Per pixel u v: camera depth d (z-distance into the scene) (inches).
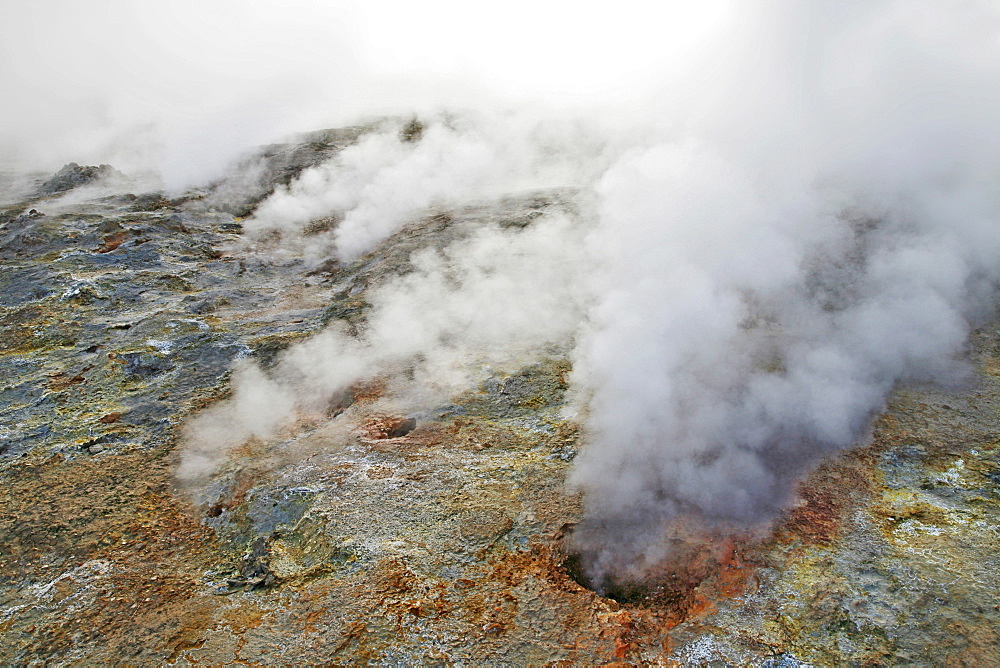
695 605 124.8
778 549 133.9
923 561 126.6
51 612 130.2
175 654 118.0
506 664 113.0
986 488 143.1
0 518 156.7
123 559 144.4
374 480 161.2
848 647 112.1
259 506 156.2
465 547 139.2
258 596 131.3
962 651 108.0
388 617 122.9
